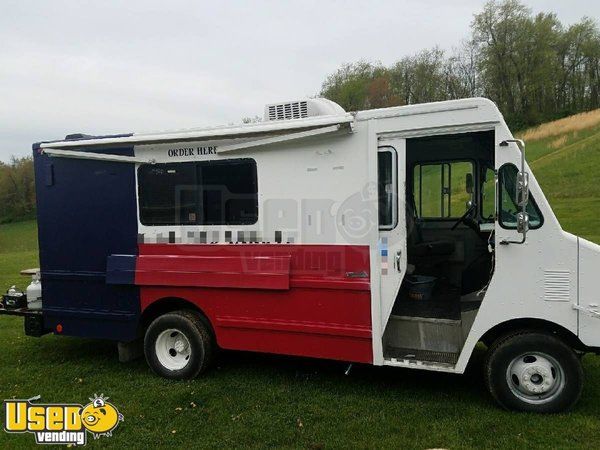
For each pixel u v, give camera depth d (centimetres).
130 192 501
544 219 376
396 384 468
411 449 349
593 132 2797
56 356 585
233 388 465
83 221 520
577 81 4328
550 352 382
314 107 457
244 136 448
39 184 534
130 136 500
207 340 486
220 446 363
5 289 1057
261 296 455
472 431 370
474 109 386
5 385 493
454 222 508
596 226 1377
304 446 359
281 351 453
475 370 499
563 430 365
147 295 499
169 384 480
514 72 4166
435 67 4141
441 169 508
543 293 378
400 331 434
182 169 480
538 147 2861
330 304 431
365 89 4112
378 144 413
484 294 408
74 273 526
